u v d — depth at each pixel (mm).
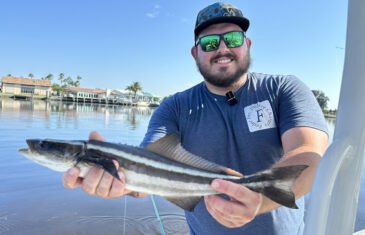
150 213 2461
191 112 897
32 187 2924
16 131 6910
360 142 444
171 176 688
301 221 850
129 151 676
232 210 564
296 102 766
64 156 667
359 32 447
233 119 845
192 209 691
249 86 865
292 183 580
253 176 610
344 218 436
